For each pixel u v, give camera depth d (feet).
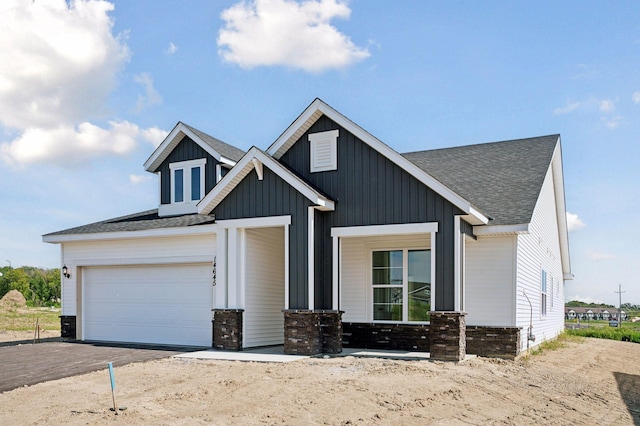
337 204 48.52
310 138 50.62
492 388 35.29
